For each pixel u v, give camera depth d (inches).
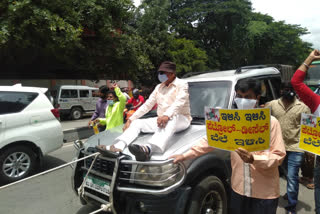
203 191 94.1
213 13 1006.4
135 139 110.8
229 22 1023.6
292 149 125.5
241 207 79.0
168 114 102.1
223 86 138.2
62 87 548.4
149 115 153.9
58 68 614.9
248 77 150.7
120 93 181.5
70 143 289.1
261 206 74.7
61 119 575.5
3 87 172.2
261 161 67.6
